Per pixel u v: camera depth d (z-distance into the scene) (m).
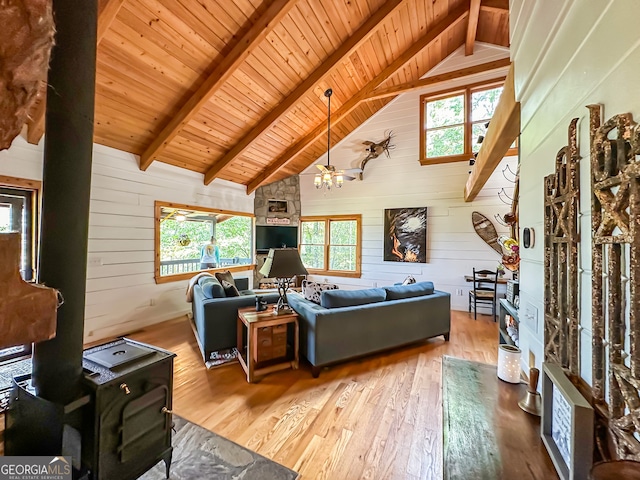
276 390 2.62
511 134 2.28
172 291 4.92
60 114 1.08
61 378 1.15
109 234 4.00
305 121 5.28
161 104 3.66
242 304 3.42
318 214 7.15
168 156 4.67
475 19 4.44
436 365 3.17
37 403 1.20
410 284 3.87
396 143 6.24
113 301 4.05
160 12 2.72
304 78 4.22
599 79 0.92
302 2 3.19
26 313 0.71
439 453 1.85
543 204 1.43
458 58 5.61
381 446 1.91
